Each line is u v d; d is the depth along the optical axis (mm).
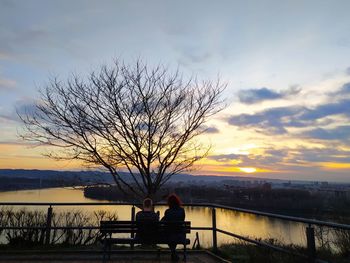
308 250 4637
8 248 7691
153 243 6598
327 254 5527
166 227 6621
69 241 8461
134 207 8125
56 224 8484
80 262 6645
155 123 11109
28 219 8281
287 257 5375
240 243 8188
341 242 6277
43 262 6605
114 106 10859
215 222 7527
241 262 6660
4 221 8156
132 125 10922
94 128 10773
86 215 8992
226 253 7305
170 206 6895
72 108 10742
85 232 8594
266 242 6121
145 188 11055
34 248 7688
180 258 7129
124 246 8359
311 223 4438
